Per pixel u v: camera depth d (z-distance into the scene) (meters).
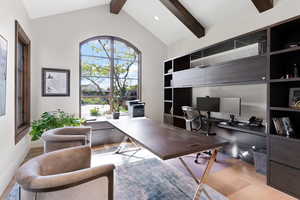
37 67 3.46
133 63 4.60
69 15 3.77
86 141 2.16
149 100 4.73
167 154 1.40
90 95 4.12
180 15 3.46
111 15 4.23
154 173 2.38
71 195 1.02
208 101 3.61
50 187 0.94
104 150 3.35
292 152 1.88
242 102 3.14
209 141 1.76
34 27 3.42
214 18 3.38
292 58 2.26
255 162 2.48
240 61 2.63
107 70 4.30
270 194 1.92
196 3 3.22
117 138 3.87
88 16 3.97
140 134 2.05
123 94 4.48
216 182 2.17
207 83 3.24
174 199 1.81
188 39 4.23
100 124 3.69
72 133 2.30
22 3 2.74
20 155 2.68
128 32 4.45
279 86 2.22
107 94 4.30
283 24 2.05
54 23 3.62
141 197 1.84
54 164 1.37
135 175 2.32
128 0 3.97
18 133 2.58
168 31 4.39
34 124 2.83
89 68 4.10
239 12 3.01
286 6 2.35
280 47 2.22
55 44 3.63
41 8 3.17
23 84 3.15
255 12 2.75
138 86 4.67
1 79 1.87
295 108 1.93
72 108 3.82
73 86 3.82
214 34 3.52
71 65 3.80
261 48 2.46
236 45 3.08
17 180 0.98
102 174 1.13
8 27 2.13
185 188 2.01
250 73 2.47
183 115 4.30
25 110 3.16
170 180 2.20
